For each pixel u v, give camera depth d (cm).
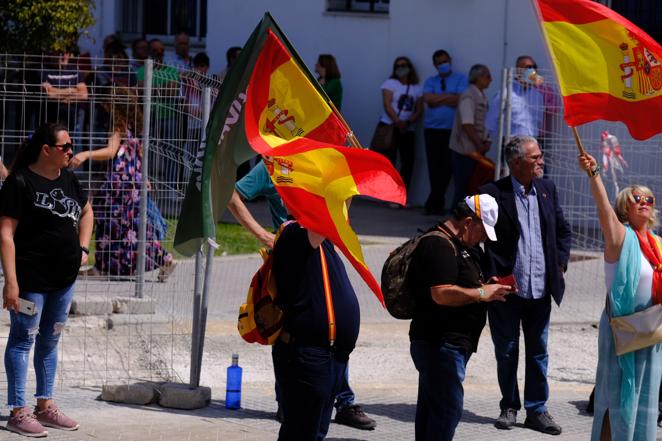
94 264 1417
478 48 2086
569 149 1507
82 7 1814
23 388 838
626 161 1556
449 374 751
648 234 768
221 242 1736
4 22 1770
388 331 1282
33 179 828
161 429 869
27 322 830
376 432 900
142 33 2433
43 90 1350
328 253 713
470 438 897
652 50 807
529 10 2047
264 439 853
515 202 930
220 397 991
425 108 2095
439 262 741
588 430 932
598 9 813
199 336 945
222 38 2273
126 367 1063
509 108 1315
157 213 1273
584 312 1377
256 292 712
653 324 744
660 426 945
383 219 1995
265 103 771
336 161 708
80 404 937
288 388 701
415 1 2127
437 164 2031
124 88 1265
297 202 698
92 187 1367
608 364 766
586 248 1576
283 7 2230
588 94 817
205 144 827
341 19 2191
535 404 927
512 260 921
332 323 695
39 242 830
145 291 1280
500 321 926
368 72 2183
